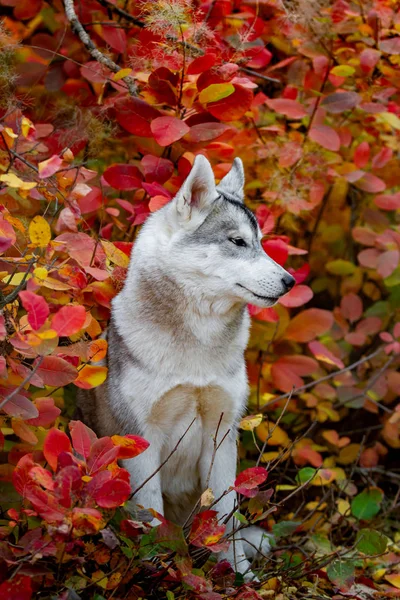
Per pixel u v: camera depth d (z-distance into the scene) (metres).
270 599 3.79
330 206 6.36
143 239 4.16
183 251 3.96
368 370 5.93
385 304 6.04
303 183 5.28
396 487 6.00
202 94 4.20
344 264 6.07
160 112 4.41
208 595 3.19
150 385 3.98
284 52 5.66
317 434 6.02
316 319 5.27
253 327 5.40
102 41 5.50
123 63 5.42
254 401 5.44
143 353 3.98
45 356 3.33
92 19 5.45
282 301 4.81
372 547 4.01
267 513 3.74
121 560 3.38
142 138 4.78
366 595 3.98
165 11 4.25
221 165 4.94
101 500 2.89
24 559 2.97
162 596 3.49
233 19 5.07
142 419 4.02
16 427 3.42
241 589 3.48
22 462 3.06
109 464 3.19
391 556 4.65
